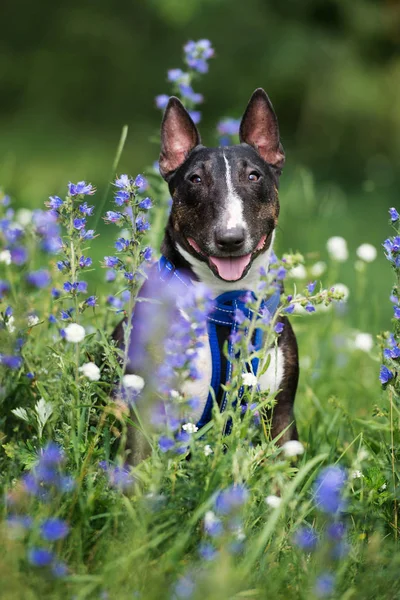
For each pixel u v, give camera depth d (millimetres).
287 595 3586
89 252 11086
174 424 3777
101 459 4223
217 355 4770
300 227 10352
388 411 4816
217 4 22203
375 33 22359
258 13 22562
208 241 4758
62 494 3803
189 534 3641
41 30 21750
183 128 5367
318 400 5797
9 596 3266
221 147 5086
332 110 21312
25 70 21312
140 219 4324
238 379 3938
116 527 3752
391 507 4410
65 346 4781
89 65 21438
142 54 21828
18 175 16547
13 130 19750
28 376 4785
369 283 11648
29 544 3445
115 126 20875
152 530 3643
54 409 4371
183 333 3691
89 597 3408
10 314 4715
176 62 21734
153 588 3363
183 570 3545
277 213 5141
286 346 4934
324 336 6945
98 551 3699
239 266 4754
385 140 21344
